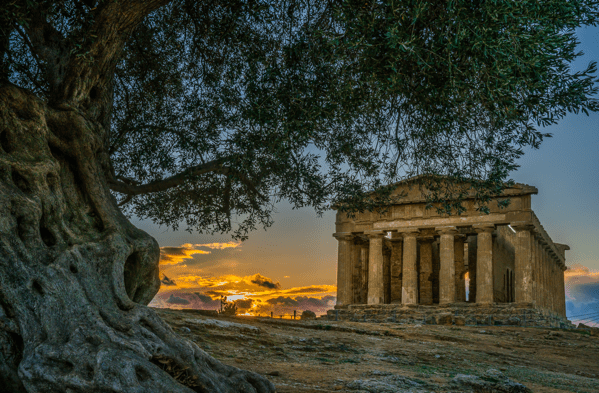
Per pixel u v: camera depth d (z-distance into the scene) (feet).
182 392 22.52
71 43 29.73
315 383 41.68
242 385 27.02
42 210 27.04
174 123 48.24
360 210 51.03
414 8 27.94
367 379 44.39
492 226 171.73
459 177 45.24
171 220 52.80
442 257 176.65
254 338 62.64
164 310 73.46
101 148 32.68
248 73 40.37
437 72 31.83
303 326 89.66
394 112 41.70
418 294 199.82
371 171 48.70
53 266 25.50
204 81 48.08
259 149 42.24
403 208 187.11
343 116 38.40
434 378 50.26
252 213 53.72
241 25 41.50
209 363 27.32
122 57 46.93
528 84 30.91
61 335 23.77
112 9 29.27
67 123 30.19
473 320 161.99
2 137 27.61
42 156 28.12
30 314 24.25
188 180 41.24
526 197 169.48
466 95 33.45
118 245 28.86
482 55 29.09
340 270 194.80
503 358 79.56
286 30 42.14
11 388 23.53
